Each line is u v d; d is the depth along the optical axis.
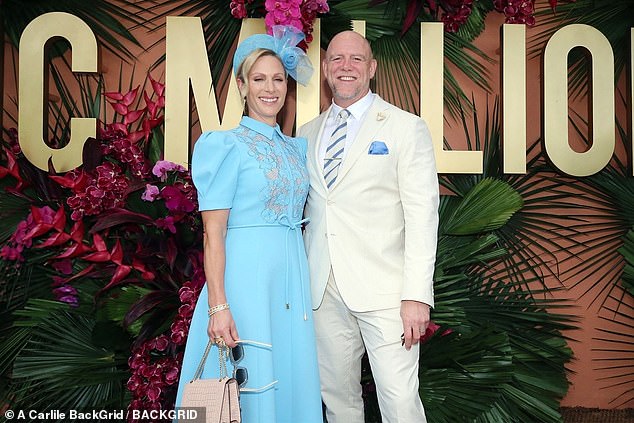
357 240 2.25
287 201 2.05
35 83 3.04
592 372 3.22
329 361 2.34
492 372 2.71
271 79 2.09
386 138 2.27
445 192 3.18
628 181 3.14
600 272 3.23
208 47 3.16
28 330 2.84
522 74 3.08
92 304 2.82
